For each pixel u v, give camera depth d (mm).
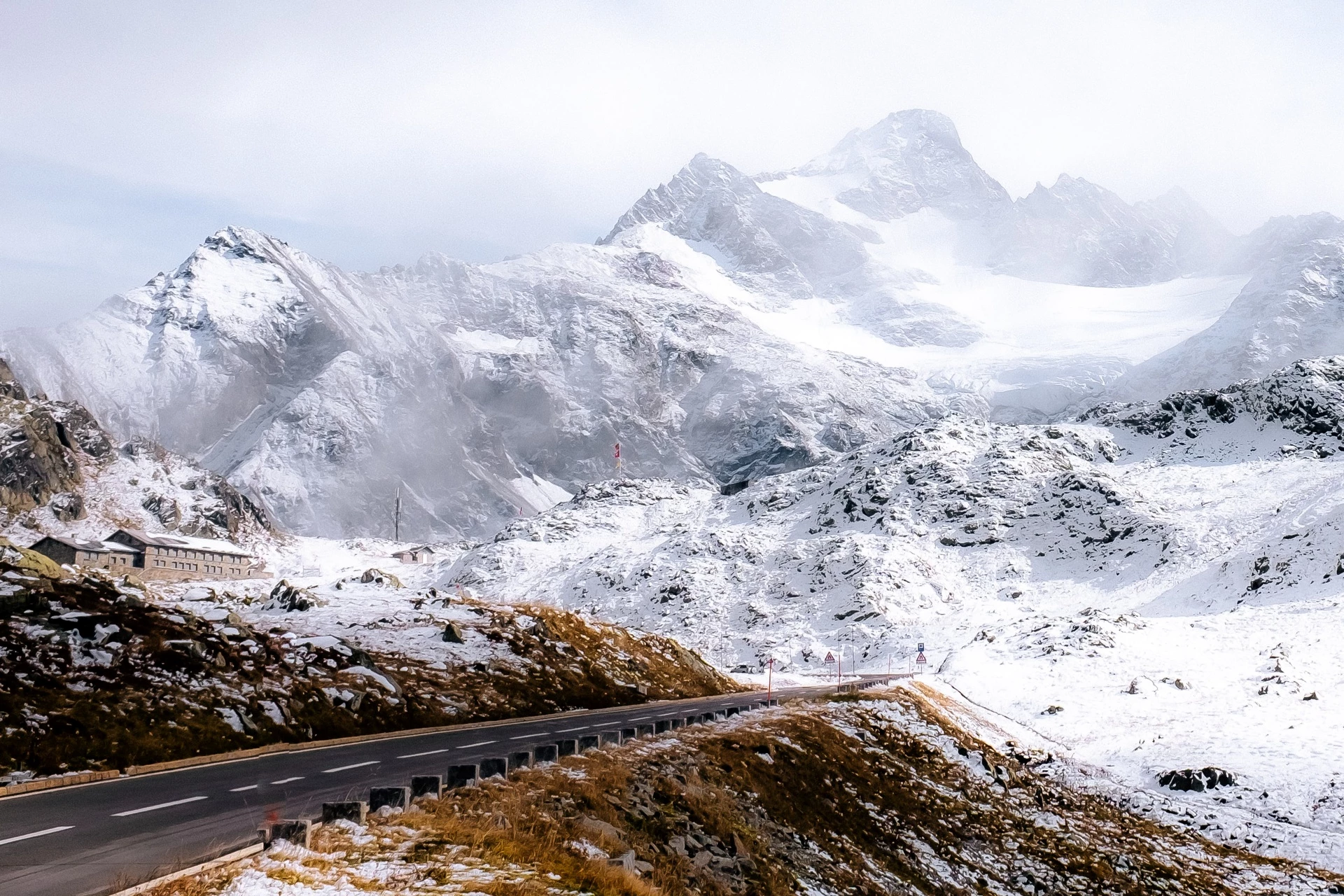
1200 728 66875
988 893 33906
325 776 23234
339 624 48281
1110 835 45375
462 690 42406
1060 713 74500
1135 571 136375
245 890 13602
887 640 123625
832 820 33438
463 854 16969
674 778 28078
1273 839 46438
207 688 30000
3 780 21016
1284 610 101750
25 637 27906
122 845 15672
